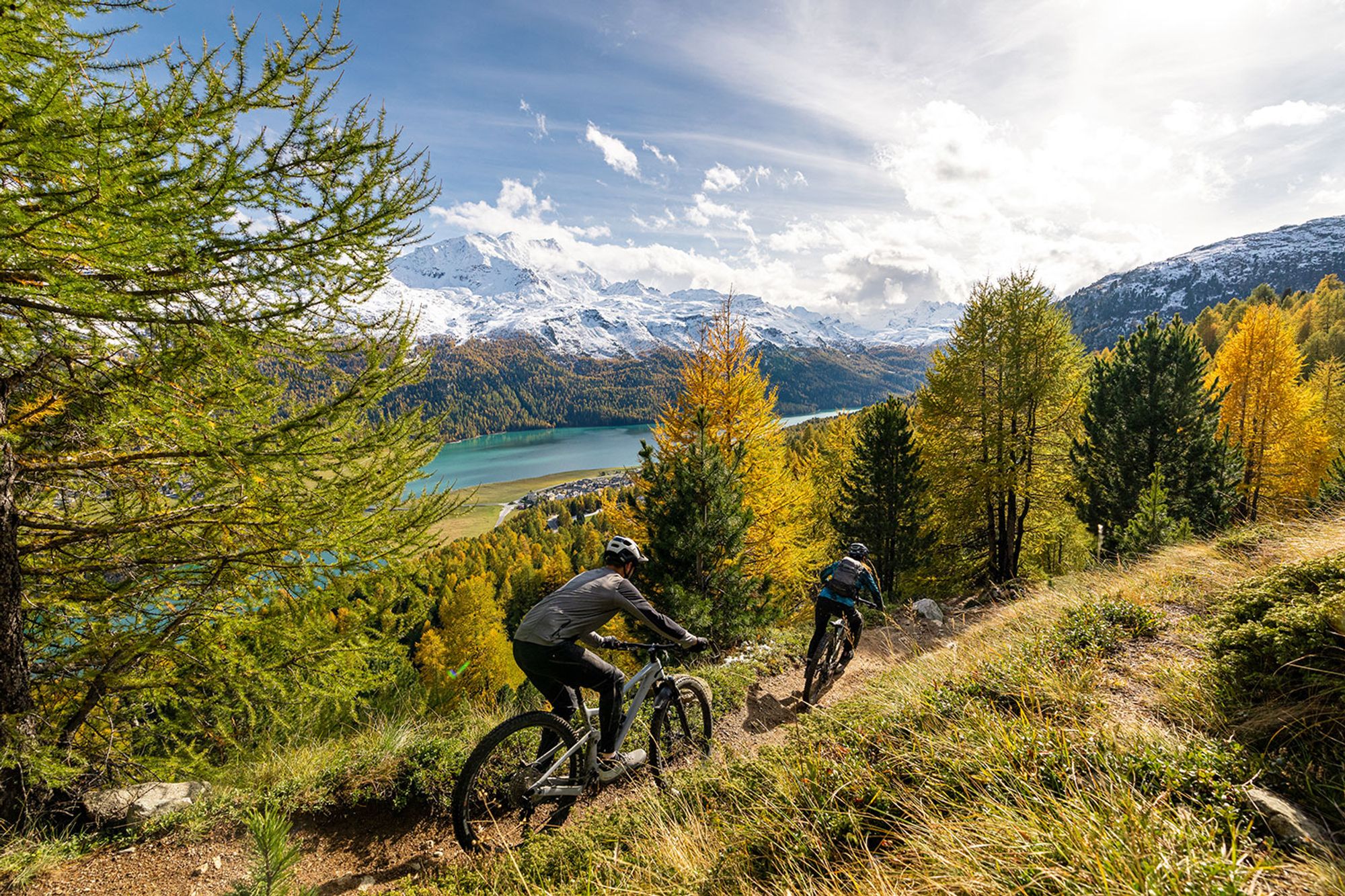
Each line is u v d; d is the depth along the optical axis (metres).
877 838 2.88
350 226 3.95
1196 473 22.80
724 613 10.84
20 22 2.81
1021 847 2.24
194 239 3.38
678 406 17.09
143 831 4.21
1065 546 22.22
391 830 4.28
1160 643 4.52
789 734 4.57
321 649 5.50
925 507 22.19
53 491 4.89
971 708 3.72
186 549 4.88
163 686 5.07
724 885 2.76
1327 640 2.96
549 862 3.37
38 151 2.79
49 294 3.10
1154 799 2.48
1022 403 17.73
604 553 4.04
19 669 4.27
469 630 28.77
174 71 3.23
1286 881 1.97
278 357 4.28
